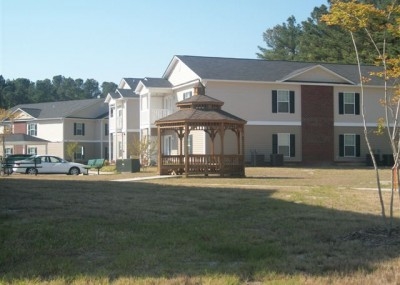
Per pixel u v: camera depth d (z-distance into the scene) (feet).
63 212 41.57
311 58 204.23
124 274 23.39
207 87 123.75
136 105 161.58
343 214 41.01
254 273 23.35
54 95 411.54
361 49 167.53
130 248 28.76
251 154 126.52
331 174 94.48
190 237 31.53
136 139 151.64
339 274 23.24
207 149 123.44
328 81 133.08
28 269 24.21
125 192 57.72
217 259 26.48
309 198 51.62
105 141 210.38
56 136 208.44
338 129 133.69
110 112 175.01
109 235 32.01
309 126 131.64
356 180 79.51
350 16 32.42
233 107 125.70
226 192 57.67
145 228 34.47
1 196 52.80
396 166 32.27
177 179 83.05
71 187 63.98
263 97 128.26
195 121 89.61
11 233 32.14
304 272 23.79
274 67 134.82
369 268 24.27
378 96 137.18
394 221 37.22
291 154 130.21
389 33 36.29
